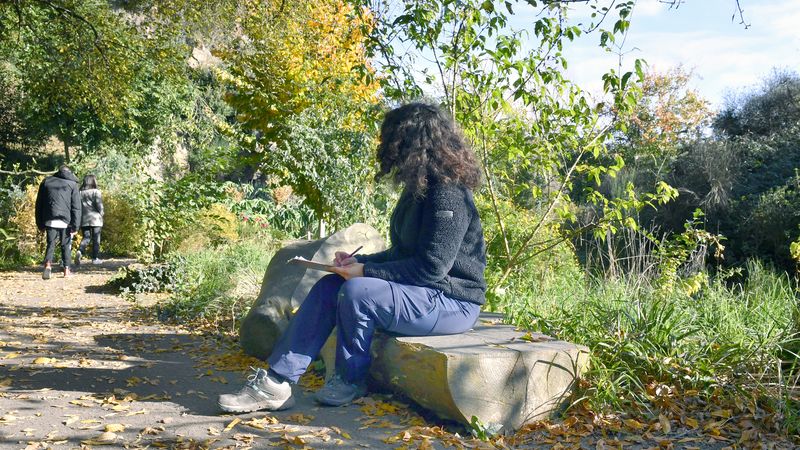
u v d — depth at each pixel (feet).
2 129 78.89
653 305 15.21
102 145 72.18
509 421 11.32
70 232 40.91
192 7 42.19
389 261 12.58
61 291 33.94
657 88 96.68
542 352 11.66
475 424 10.95
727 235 60.44
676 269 23.70
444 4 19.61
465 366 11.00
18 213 49.98
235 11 40.29
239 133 37.60
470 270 12.19
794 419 11.19
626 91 19.40
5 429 11.14
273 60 37.50
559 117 20.62
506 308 17.51
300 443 10.43
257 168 37.11
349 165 32.27
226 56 39.70
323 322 12.13
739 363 13.30
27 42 55.42
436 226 11.67
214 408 12.45
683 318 15.88
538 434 11.25
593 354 13.12
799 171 61.67
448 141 12.00
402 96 21.16
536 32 19.20
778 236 54.85
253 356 17.21
